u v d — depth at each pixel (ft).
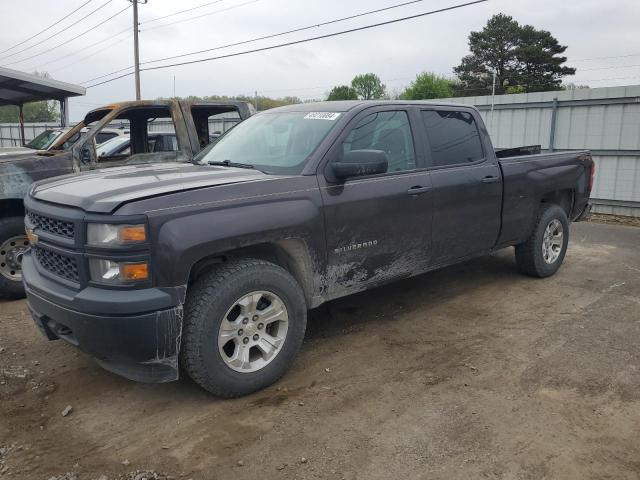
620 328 15.74
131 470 9.56
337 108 14.75
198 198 10.99
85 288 10.55
